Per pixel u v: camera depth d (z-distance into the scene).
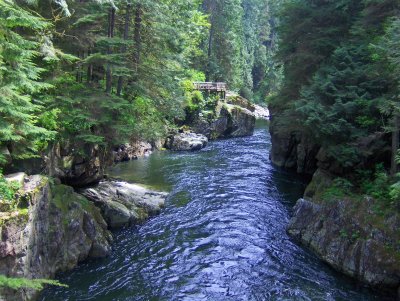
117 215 14.63
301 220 14.09
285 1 20.52
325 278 11.27
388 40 10.93
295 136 23.81
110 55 14.16
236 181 22.03
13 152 11.26
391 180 12.41
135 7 17.14
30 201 9.53
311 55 18.09
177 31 18.19
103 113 14.82
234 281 11.06
